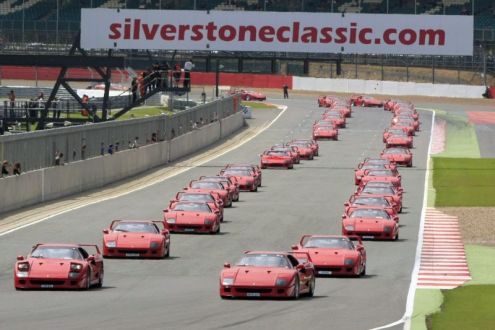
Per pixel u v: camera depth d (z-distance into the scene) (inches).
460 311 3996.1
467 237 6855.3
